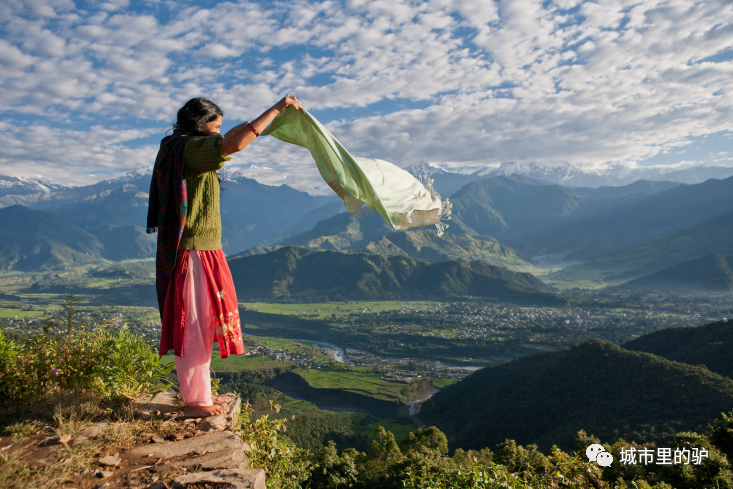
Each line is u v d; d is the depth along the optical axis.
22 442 2.63
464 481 5.69
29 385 3.33
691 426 37.97
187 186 2.93
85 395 3.35
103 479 2.29
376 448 28.58
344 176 3.38
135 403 3.36
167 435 2.85
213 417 3.14
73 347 3.74
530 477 7.96
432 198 3.56
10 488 2.07
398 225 3.38
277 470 4.34
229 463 2.53
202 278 3.01
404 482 6.07
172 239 2.89
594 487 9.08
